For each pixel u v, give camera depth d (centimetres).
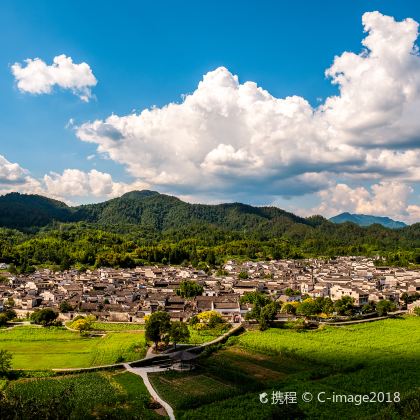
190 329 16338
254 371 11806
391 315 18625
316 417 8769
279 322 16938
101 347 14100
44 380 11056
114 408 9250
